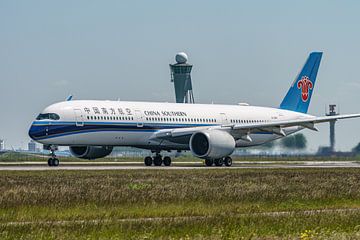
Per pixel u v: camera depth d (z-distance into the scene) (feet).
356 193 357.41
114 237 199.31
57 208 273.54
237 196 326.85
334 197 336.49
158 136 639.76
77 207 278.67
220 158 636.89
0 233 198.90
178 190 347.15
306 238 199.31
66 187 357.00
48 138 585.22
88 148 631.97
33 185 371.15
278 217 247.50
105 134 609.42
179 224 223.71
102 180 414.41
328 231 212.84
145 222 228.63
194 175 471.62
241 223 229.04
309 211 277.23
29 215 253.24
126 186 370.94
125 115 623.36
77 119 594.65
